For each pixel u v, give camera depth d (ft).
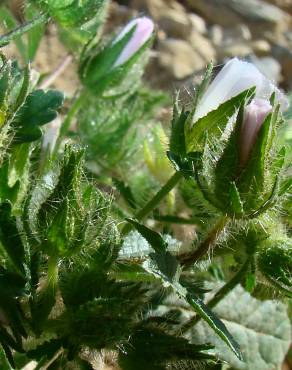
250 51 1.18
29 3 0.58
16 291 0.45
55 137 0.56
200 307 0.46
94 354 0.48
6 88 0.44
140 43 0.62
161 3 1.18
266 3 1.31
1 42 0.53
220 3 1.24
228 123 0.48
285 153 0.46
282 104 0.51
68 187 0.44
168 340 0.48
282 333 0.69
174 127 0.50
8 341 0.46
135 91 0.71
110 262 0.46
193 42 1.14
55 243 0.45
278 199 0.47
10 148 0.49
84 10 0.56
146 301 0.54
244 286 0.56
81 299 0.46
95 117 0.69
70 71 0.96
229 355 0.64
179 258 0.52
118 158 0.69
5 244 0.46
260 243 0.50
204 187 0.47
